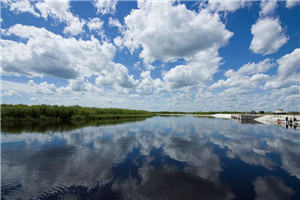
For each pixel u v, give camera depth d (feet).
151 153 47.14
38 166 36.83
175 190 25.67
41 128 103.45
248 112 267.80
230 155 45.06
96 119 192.85
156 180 29.37
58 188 26.53
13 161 40.27
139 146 55.77
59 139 68.23
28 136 75.05
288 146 55.72
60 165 37.29
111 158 42.37
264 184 27.91
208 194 24.58
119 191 25.40
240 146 55.83
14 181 29.30
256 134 82.33
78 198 23.53
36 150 50.85
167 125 129.59
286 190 25.88
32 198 23.71
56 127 108.99
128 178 30.12
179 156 44.06
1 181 29.30
